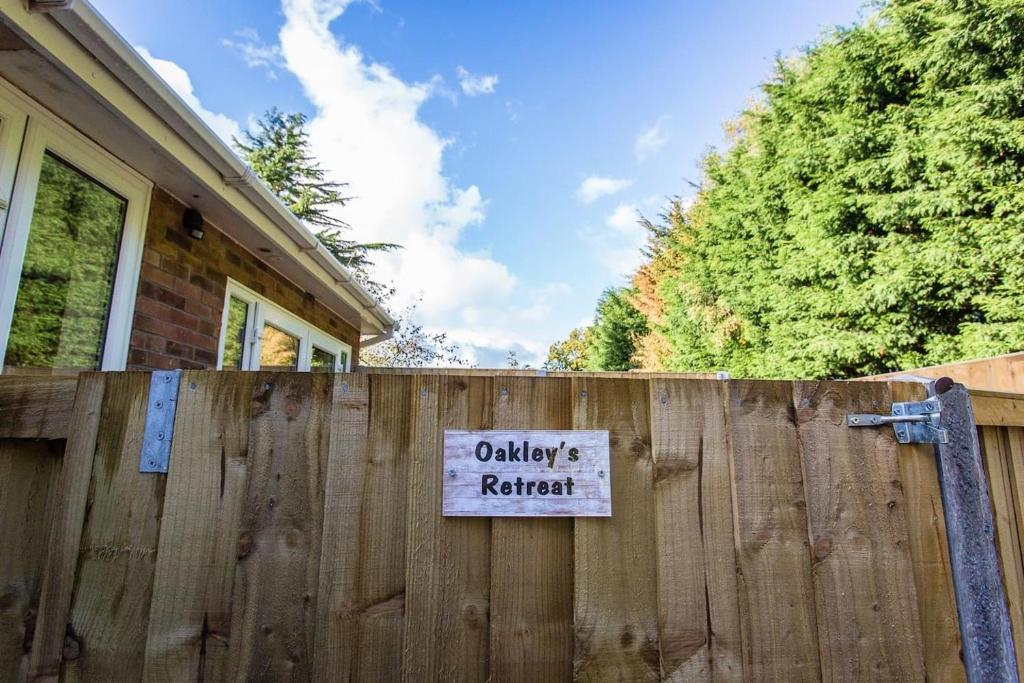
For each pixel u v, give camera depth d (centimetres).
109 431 113
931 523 118
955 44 557
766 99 884
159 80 210
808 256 695
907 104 634
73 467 112
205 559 108
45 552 112
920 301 591
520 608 109
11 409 115
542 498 112
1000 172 535
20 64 189
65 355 238
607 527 112
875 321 634
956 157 555
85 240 248
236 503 110
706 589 111
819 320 687
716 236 935
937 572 116
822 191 682
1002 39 531
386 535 110
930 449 121
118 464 112
